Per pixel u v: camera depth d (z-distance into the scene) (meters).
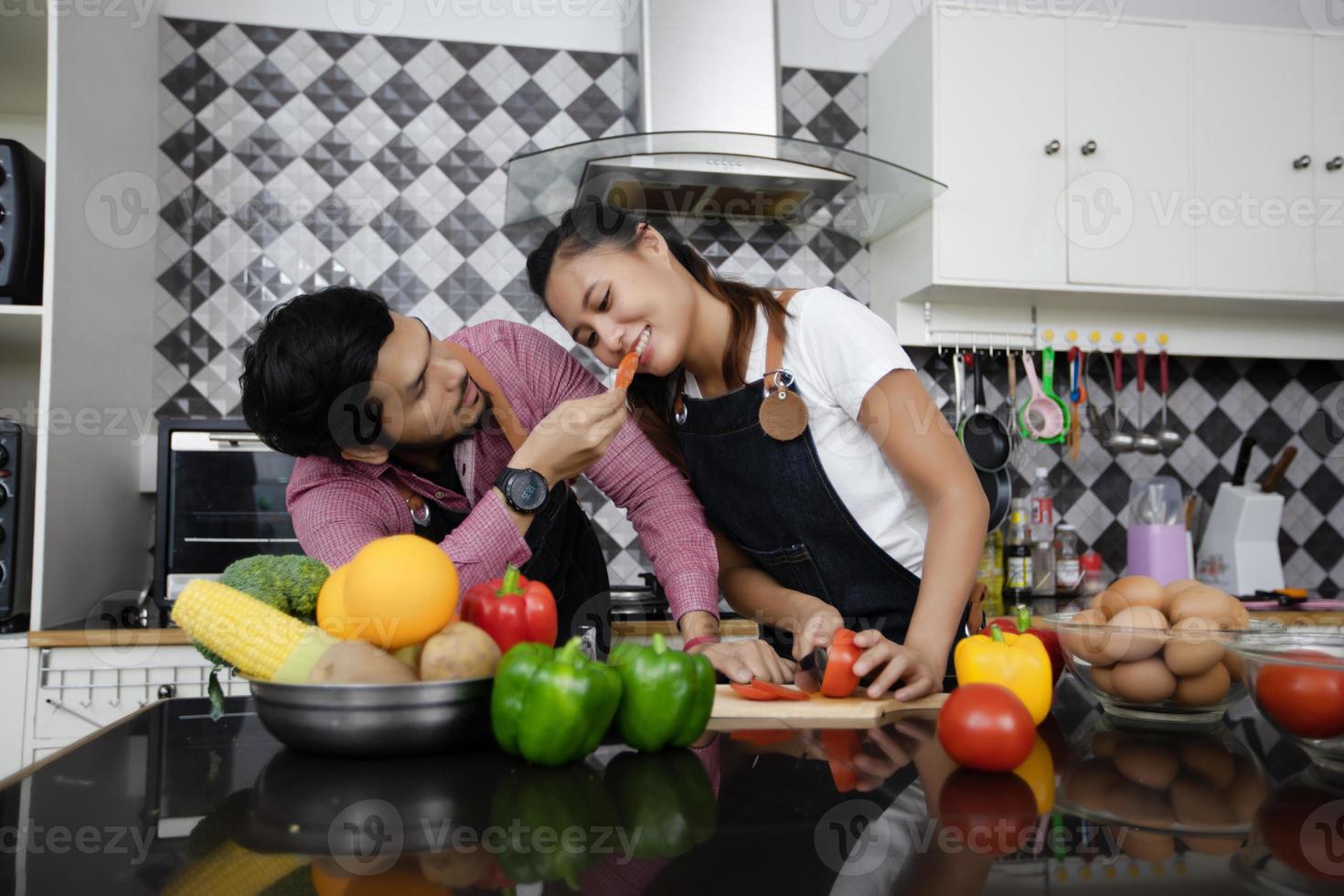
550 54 2.51
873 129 2.64
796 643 1.07
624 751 0.63
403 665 0.61
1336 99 2.48
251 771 0.58
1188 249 2.40
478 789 0.54
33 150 2.27
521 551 1.00
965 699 0.58
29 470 1.90
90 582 1.98
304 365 0.93
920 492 1.08
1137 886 0.37
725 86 2.21
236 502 1.94
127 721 0.75
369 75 2.43
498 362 1.22
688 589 1.13
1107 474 2.65
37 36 1.95
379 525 1.09
